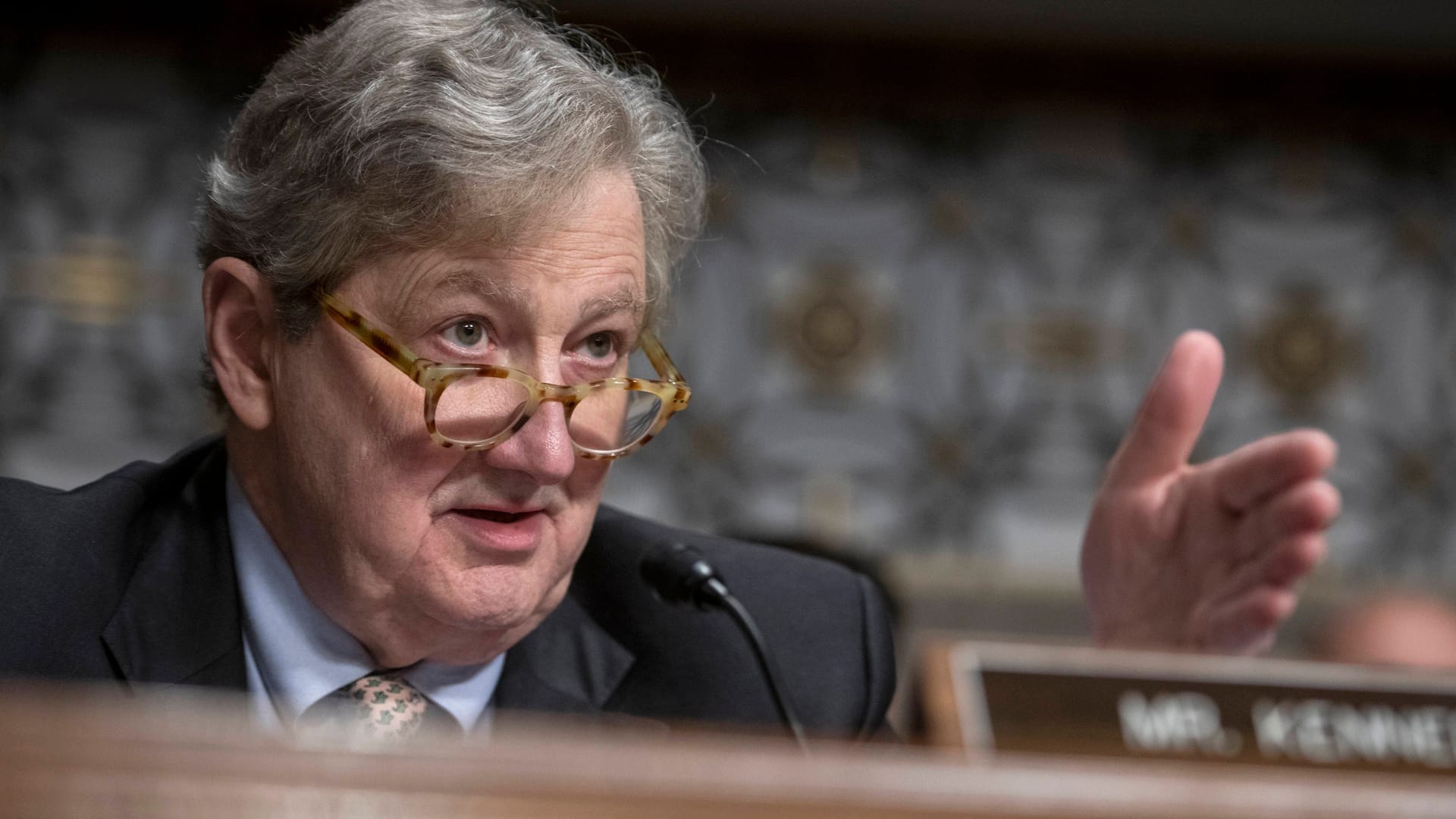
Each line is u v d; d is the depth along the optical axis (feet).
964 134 15.46
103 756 1.85
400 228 3.62
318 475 3.82
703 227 4.77
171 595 4.09
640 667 4.58
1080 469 15.02
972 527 14.85
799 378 14.85
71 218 13.60
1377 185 15.78
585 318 3.81
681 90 15.15
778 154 15.17
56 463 13.29
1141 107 15.65
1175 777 2.27
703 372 14.71
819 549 8.10
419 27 3.78
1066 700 2.67
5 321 13.33
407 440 3.71
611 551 4.79
